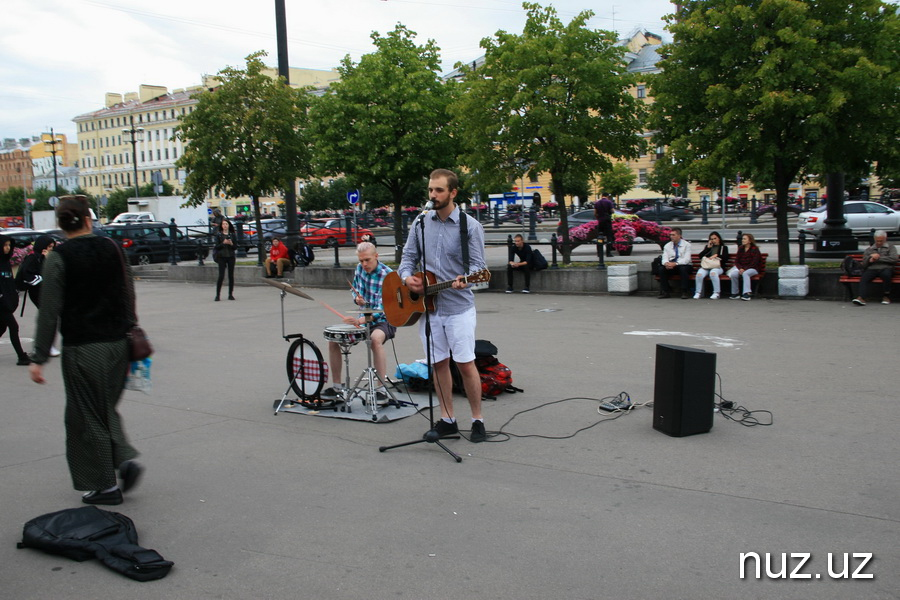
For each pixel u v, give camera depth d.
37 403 7.45
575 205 59.53
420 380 7.42
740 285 13.78
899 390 6.88
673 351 5.71
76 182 119.94
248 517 4.39
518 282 16.25
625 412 6.45
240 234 26.75
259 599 3.44
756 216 35.59
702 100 13.48
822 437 5.61
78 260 4.32
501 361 8.82
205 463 5.40
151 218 41.59
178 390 7.83
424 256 5.62
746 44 13.22
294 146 20.73
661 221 38.75
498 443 5.71
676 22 14.18
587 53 16.22
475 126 16.75
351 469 5.20
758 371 7.84
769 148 13.05
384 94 18.50
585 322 11.70
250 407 7.04
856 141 12.93
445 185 5.50
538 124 16.02
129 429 6.35
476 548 3.91
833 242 18.23
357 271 6.97
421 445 5.73
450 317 5.64
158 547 4.02
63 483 5.07
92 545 3.84
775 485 4.69
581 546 3.91
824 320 10.88
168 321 13.55
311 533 4.14
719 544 3.89
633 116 16.89
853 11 12.85
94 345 4.39
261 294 18.05
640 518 4.24
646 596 3.39
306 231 33.12
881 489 4.57
